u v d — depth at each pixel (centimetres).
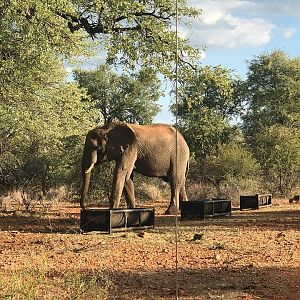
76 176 2762
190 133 4256
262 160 3547
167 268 966
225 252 1142
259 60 5672
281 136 3588
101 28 1784
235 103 5588
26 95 2095
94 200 2778
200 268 967
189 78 1922
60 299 722
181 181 2117
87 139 1861
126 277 887
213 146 4175
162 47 1853
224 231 1499
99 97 5700
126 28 1841
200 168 3372
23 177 2827
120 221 1470
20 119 2264
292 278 877
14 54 1605
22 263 994
